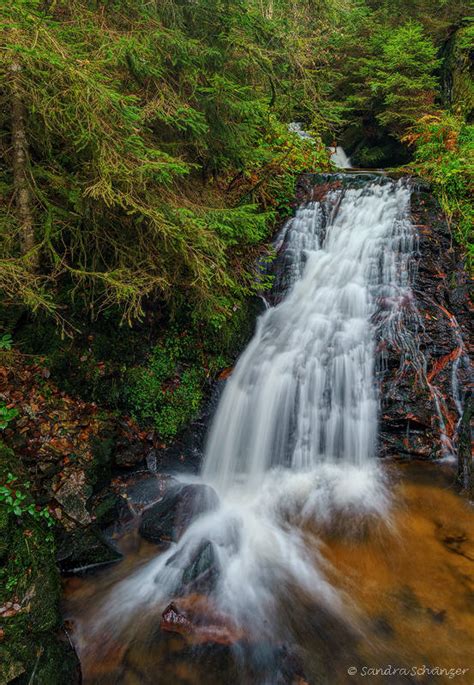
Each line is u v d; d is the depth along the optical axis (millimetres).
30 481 3924
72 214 4258
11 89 3703
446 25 12703
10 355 4449
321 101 6949
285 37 5910
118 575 3951
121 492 4770
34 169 4203
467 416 5383
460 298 6246
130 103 4410
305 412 5945
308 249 7602
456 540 4332
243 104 5074
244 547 4340
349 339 6195
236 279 6590
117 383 5309
